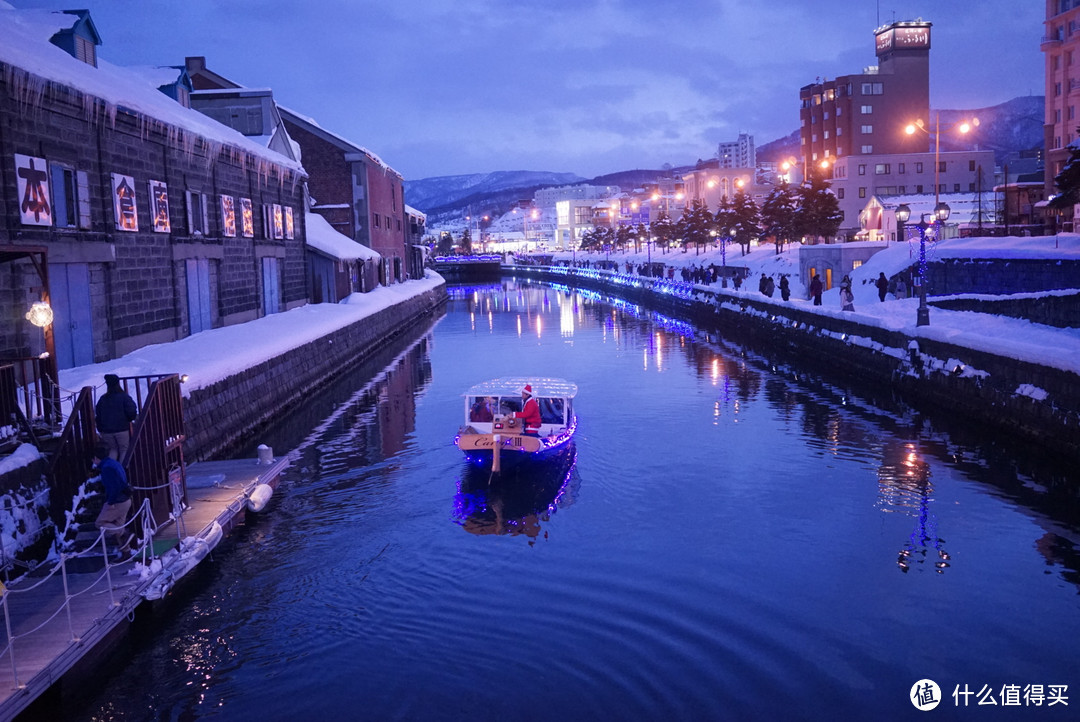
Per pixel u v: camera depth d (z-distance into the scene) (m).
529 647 11.37
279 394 27.64
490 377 35.00
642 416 26.20
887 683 10.38
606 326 57.12
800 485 18.66
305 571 14.12
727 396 29.62
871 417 25.62
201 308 31.80
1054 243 38.34
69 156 21.92
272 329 33.81
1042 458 20.11
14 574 12.34
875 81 116.25
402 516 16.91
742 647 11.30
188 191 30.41
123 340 24.89
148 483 13.37
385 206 71.69
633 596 12.97
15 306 19.61
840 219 69.62
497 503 17.70
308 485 19.23
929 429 23.75
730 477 19.39
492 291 109.62
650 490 18.48
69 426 13.77
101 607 11.01
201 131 30.84
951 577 13.48
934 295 42.72
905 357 29.02
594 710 9.87
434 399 30.36
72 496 13.84
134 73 36.75
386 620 12.26
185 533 13.83
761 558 14.46
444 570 14.10
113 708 10.16
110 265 24.17
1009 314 32.62
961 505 16.97
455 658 11.12
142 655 11.39
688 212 106.56
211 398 21.72
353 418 27.25
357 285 57.12
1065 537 15.08
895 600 12.69
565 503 17.66
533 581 13.59
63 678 10.24
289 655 11.32
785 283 45.62
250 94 50.06
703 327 55.56
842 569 13.92
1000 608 12.37
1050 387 20.34
